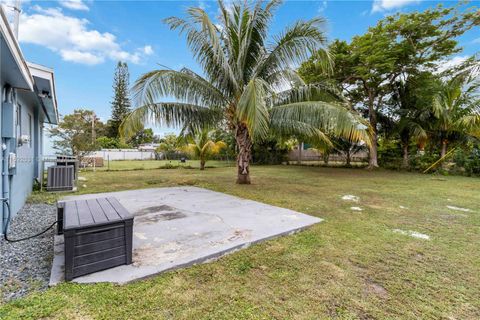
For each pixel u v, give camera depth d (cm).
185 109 634
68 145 1141
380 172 1206
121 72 3050
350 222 370
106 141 2677
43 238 286
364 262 239
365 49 1065
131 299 172
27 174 505
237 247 261
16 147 372
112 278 194
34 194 544
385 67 1084
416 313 167
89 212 230
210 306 168
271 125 623
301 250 263
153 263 219
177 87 572
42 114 756
